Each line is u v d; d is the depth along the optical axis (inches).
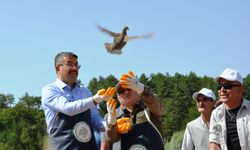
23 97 5502.0
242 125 258.1
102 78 4185.5
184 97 4311.0
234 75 258.5
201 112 362.9
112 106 246.7
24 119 4660.4
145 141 242.1
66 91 278.2
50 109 272.7
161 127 247.0
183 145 371.6
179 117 4133.9
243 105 260.4
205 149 359.6
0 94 5989.2
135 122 247.3
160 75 4990.2
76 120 270.5
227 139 262.8
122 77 232.8
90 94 296.2
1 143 4475.9
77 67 282.5
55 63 282.5
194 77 4515.3
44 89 276.5
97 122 295.4
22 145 4500.5
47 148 279.7
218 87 264.2
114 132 245.8
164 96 4525.1
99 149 292.2
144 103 242.7
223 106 267.6
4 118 4687.5
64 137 269.4
